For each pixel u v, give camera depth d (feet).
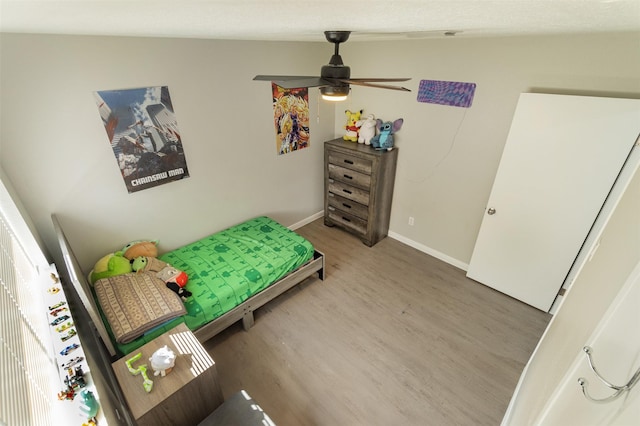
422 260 11.65
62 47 6.37
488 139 9.07
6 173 6.37
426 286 10.29
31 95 6.27
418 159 10.98
